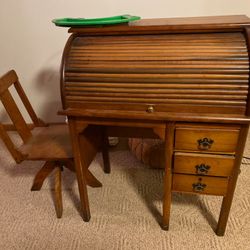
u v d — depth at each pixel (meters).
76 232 1.17
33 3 1.60
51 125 1.42
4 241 1.15
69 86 0.89
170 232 1.14
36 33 1.70
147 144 1.52
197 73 0.79
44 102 1.96
